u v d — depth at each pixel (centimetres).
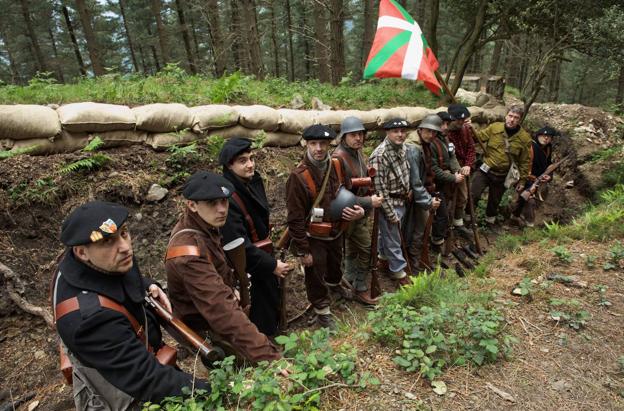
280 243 343
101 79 689
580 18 712
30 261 337
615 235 343
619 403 177
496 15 817
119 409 153
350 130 333
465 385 182
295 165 517
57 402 278
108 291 143
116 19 2491
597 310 244
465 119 495
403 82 993
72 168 369
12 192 346
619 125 874
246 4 1186
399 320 214
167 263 191
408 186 411
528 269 305
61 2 1933
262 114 500
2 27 2073
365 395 171
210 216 194
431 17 893
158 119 431
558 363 201
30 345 308
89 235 133
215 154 451
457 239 560
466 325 212
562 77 2836
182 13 1692
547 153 612
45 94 496
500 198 582
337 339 232
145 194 405
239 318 181
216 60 1230
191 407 143
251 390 155
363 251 387
